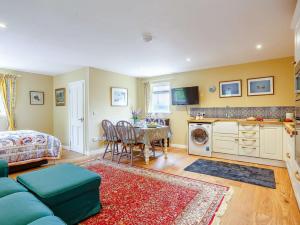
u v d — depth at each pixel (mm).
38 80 5367
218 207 2086
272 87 3943
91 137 4574
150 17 2160
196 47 3197
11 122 4762
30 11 1992
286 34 2668
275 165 3541
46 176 1923
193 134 4488
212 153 4270
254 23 2324
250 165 3605
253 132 3723
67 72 5188
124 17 2154
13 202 1338
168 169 3406
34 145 3547
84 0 1802
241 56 3748
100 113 4789
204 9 1990
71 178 1876
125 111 5508
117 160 4039
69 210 1747
